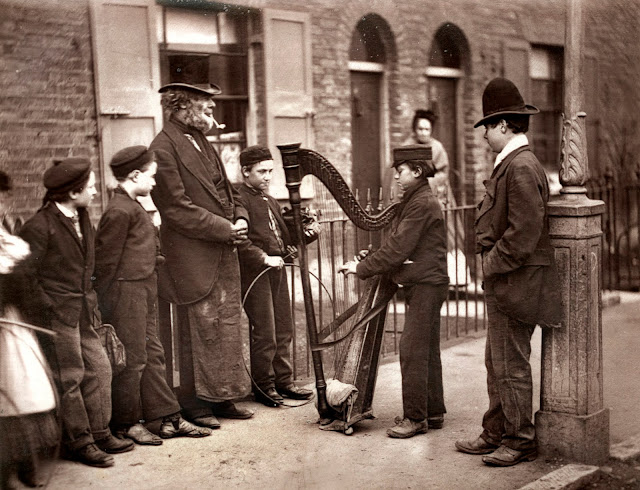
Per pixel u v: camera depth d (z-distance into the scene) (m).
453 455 4.17
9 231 4.70
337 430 4.50
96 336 4.07
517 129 3.98
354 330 4.49
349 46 8.59
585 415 4.05
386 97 9.13
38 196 6.20
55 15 6.31
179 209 4.46
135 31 6.71
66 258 3.86
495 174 4.01
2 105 6.09
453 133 9.86
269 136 7.88
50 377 3.80
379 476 3.87
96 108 6.54
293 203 4.39
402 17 9.02
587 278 4.02
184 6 7.30
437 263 4.40
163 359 4.45
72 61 6.42
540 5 10.30
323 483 3.77
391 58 9.09
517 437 4.08
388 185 7.92
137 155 4.21
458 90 9.80
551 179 10.50
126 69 6.70
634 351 6.37
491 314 4.05
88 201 3.98
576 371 4.04
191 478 3.82
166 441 4.34
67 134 6.40
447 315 6.61
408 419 4.46
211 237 4.50
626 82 11.20
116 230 4.15
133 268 4.20
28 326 3.70
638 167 10.51
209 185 4.55
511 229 3.85
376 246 6.05
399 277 4.41
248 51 7.84
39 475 3.78
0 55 6.12
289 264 5.19
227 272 4.64
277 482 3.78
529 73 10.31
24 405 3.71
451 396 5.19
